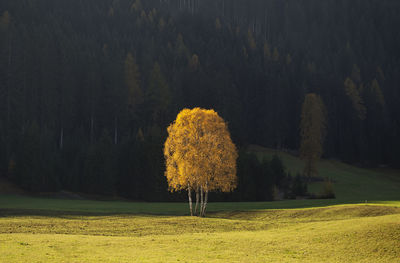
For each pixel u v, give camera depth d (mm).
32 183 82438
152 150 84500
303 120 99562
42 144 91125
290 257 22031
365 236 24844
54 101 114562
